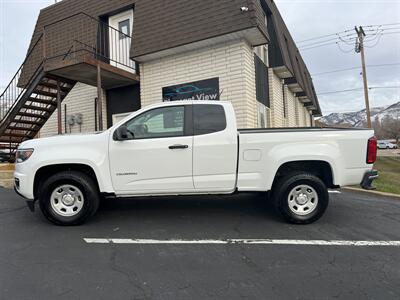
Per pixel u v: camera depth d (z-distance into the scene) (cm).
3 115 1123
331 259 383
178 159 505
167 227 506
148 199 691
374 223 522
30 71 1320
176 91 1062
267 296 298
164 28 1028
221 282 327
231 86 973
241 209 607
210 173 507
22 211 614
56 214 510
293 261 377
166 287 317
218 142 506
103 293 306
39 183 528
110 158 505
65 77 1058
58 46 1274
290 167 529
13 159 1231
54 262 378
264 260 380
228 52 979
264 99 1174
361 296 298
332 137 511
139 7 1098
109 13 1195
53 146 510
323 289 311
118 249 418
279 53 1235
